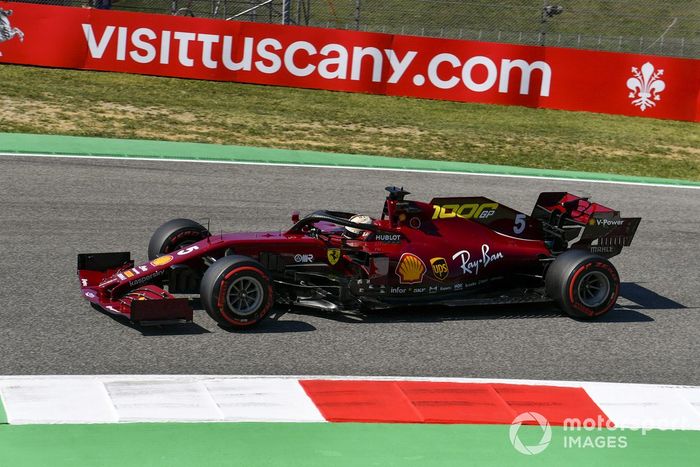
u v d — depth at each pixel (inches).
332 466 875.4
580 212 1471.5
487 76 3316.9
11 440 895.1
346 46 3321.9
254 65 3339.1
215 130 2903.5
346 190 2183.8
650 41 6269.7
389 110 3371.1
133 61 3346.5
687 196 2380.7
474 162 2807.6
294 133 2960.1
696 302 1529.3
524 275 1440.7
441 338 1283.2
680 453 960.9
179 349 1181.7
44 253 1563.7
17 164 2190.0
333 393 1064.8
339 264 1371.8
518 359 1224.8
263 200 2034.9
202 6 4970.5
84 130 2738.7
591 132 3331.7
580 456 936.3
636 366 1227.2
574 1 6737.2
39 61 3348.9
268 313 1258.6
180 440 917.2
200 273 1315.2
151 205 1926.7
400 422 995.3
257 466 867.4
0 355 1129.4
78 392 1027.9
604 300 1380.4
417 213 1374.3
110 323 1262.3
